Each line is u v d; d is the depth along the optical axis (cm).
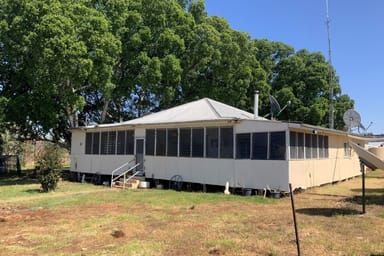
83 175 2292
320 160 1816
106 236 813
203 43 2764
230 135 1611
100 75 2164
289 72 3744
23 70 2197
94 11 2194
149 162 1925
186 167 1756
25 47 1952
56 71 1925
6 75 2373
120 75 2620
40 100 2183
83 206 1246
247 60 3142
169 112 2034
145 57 2509
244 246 722
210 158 1667
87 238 798
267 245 727
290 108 3547
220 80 3061
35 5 1936
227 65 2920
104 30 2162
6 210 1173
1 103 2127
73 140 2441
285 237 791
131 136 2038
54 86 2039
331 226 899
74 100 2156
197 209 1166
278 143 1463
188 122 1709
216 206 1229
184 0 3114
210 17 3084
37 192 1667
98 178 2173
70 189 1797
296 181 1509
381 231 846
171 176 1814
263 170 1494
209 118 1734
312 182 1700
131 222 960
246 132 1559
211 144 1672
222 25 3064
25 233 852
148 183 1881
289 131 1452
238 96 3070
